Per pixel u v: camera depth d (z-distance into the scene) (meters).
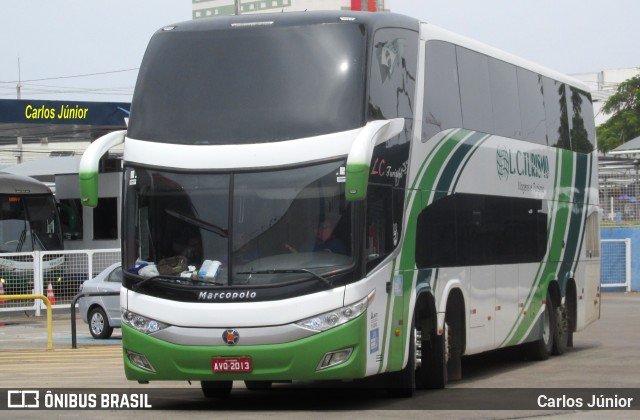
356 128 11.80
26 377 16.28
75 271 31.28
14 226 35.88
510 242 16.81
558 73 19.70
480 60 15.95
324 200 11.71
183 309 11.73
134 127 12.41
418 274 13.35
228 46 12.38
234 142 11.95
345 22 12.34
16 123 32.19
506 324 16.59
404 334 12.91
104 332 23.91
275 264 11.68
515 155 17.14
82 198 12.09
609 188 39.84
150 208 12.11
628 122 79.12
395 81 12.87
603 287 39.41
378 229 12.19
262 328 11.54
